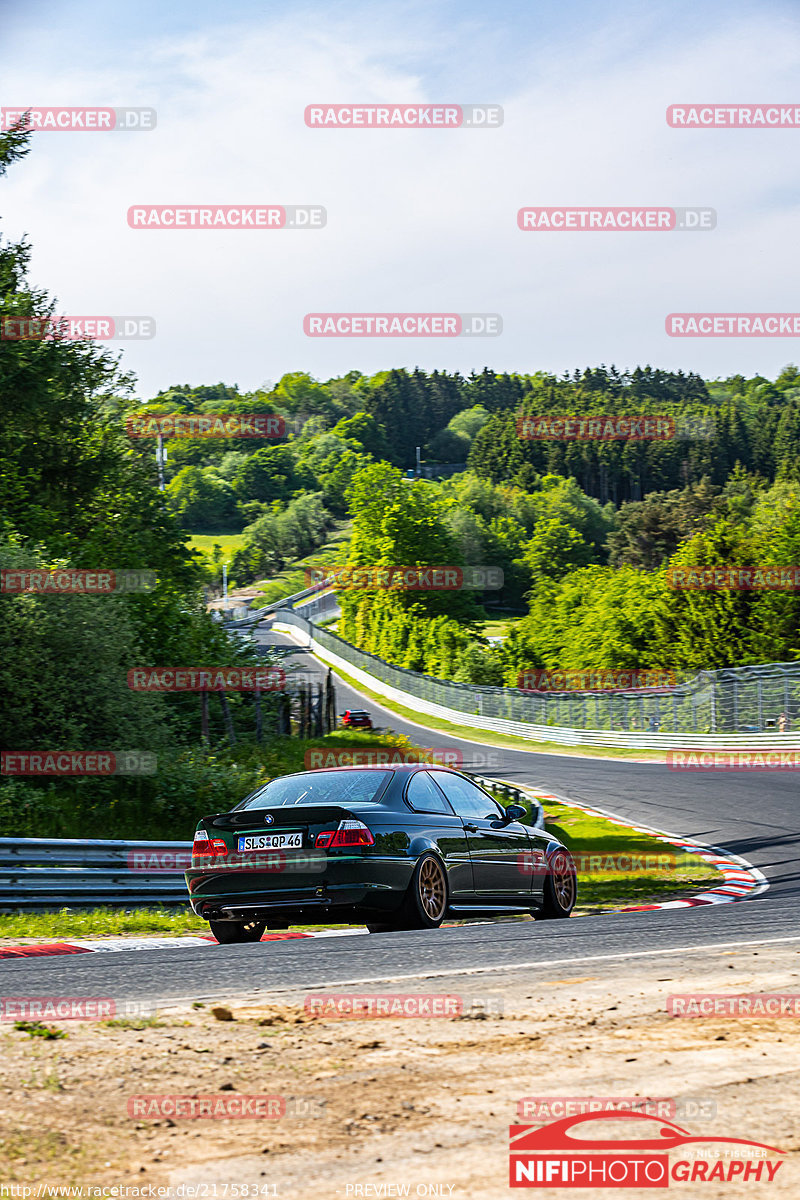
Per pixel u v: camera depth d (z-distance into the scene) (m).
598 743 72.06
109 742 28.34
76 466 47.16
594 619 102.19
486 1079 5.43
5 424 42.38
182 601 39.75
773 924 12.62
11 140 42.00
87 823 25.28
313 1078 5.47
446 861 12.93
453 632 139.88
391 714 108.81
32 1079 5.42
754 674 66.56
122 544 46.19
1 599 26.98
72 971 9.31
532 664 120.25
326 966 9.20
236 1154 4.43
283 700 48.59
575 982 8.16
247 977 8.65
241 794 28.98
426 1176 4.19
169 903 19.00
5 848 16.52
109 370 46.75
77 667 27.70
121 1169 4.27
